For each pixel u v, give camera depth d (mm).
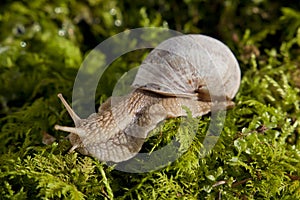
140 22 410
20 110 360
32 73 386
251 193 312
